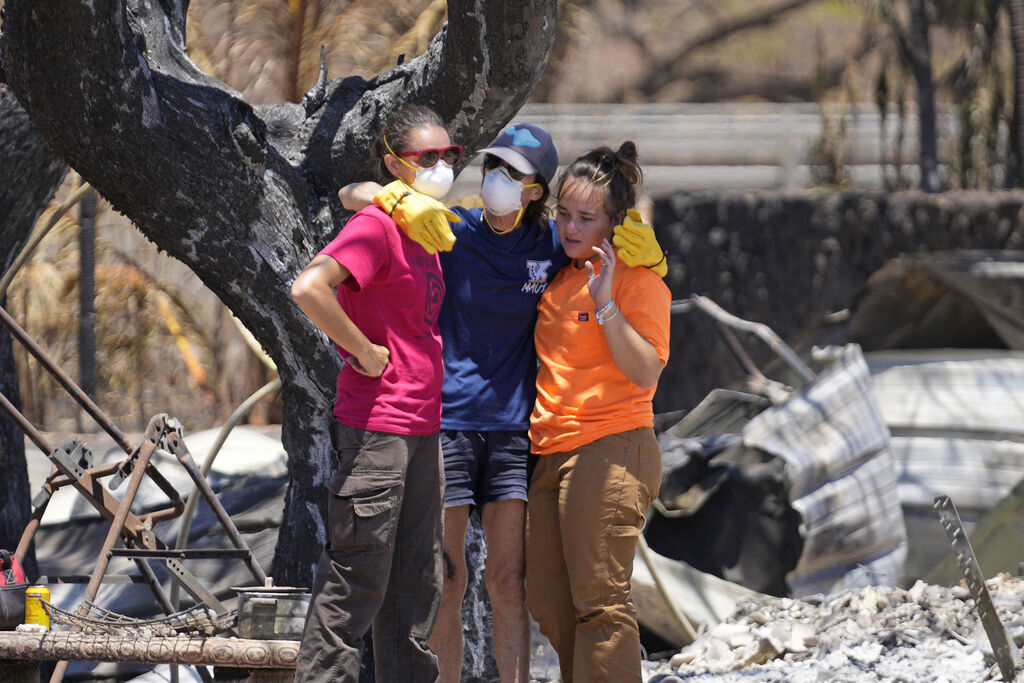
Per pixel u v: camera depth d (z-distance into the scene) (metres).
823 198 34.06
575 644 13.89
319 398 17.84
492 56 16.42
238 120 16.80
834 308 35.12
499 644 14.69
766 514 26.31
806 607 21.11
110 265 42.84
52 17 14.81
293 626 13.64
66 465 16.81
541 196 14.48
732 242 33.56
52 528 24.48
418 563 12.98
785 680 17.25
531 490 14.48
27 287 41.53
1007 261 34.12
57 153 16.38
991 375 32.31
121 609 21.34
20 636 14.12
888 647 18.09
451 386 14.45
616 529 13.66
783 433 27.95
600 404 13.80
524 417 14.63
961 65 44.34
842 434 28.09
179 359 43.47
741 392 31.84
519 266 14.45
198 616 14.18
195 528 24.11
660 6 111.19
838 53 107.50
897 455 30.06
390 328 12.46
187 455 17.30
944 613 18.98
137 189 16.33
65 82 15.31
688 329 33.06
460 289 14.43
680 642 23.16
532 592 14.55
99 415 17.06
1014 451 29.28
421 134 12.70
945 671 16.38
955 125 44.28
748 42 110.69
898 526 26.91
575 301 14.10
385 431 12.36
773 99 109.88
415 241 12.59
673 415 32.81
